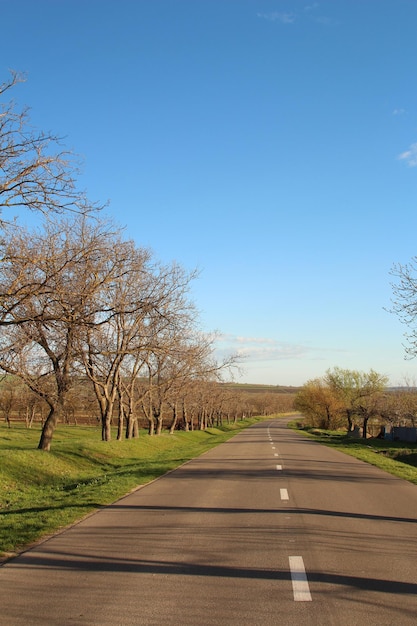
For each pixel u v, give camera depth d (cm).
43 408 4738
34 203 1166
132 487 1450
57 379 2147
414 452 3716
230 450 3092
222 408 8106
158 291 2625
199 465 2122
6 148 1117
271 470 1919
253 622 484
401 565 670
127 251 2162
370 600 541
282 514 1034
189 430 6091
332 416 7900
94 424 6856
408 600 541
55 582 602
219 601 538
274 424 10275
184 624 480
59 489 1633
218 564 673
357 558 704
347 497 1275
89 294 1419
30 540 811
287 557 706
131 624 481
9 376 2086
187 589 576
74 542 798
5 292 1319
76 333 1906
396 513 1062
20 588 582
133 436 3625
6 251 1274
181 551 740
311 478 1673
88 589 577
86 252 1423
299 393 9106
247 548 756
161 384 3622
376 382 6844
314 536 837
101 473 2058
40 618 496
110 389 3180
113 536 838
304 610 512
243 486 1468
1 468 1725
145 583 597
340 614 502
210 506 1129
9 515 1077
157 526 915
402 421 6406
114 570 648
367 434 7531
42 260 1309
